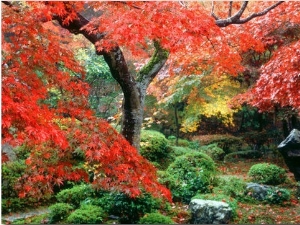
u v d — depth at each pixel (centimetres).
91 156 443
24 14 455
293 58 621
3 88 373
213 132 1673
